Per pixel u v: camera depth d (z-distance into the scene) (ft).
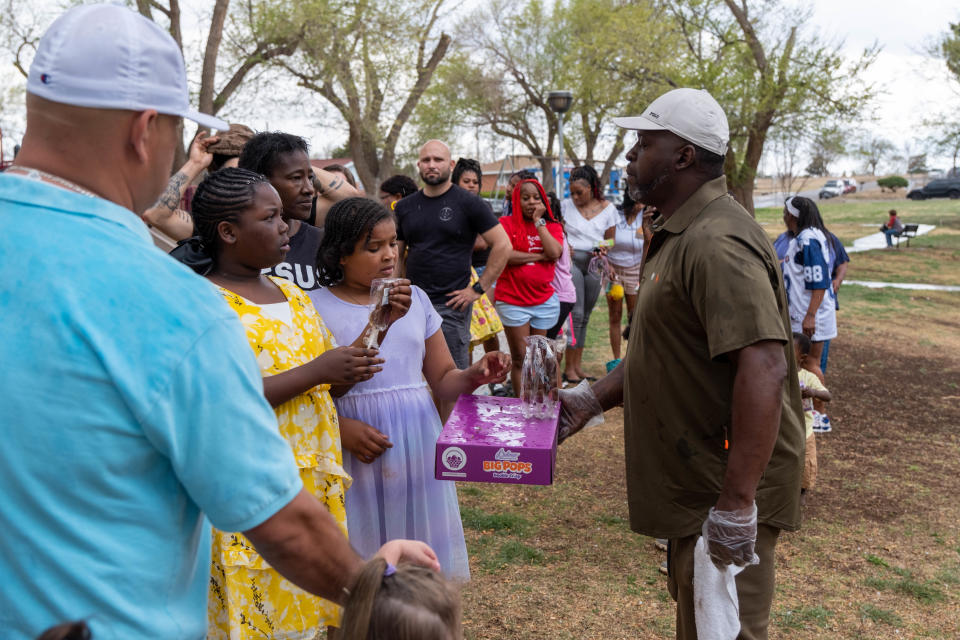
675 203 8.79
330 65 64.39
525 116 110.01
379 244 9.93
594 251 25.63
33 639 4.22
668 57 60.39
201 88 55.11
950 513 17.42
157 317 4.27
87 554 4.22
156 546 4.44
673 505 8.81
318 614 8.43
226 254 8.58
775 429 7.71
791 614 13.11
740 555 7.84
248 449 4.50
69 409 4.11
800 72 55.42
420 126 101.19
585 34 86.79
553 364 9.41
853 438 22.70
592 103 87.10
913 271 63.52
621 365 10.34
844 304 46.83
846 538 16.11
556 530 15.94
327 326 9.98
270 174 11.03
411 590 4.75
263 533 4.61
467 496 17.62
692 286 8.13
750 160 59.21
